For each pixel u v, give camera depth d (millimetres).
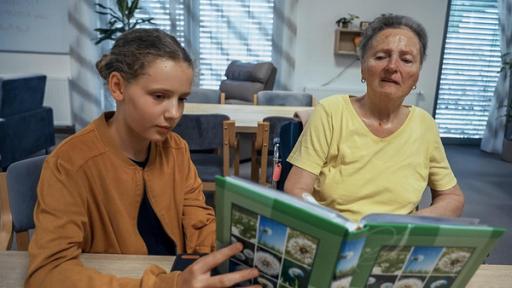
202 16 4762
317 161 1140
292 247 510
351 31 4609
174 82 719
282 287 550
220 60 4934
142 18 4492
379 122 1120
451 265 561
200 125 2119
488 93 4922
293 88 4957
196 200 1025
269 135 2105
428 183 1229
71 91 4676
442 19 4676
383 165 1097
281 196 510
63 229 728
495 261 2119
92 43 4578
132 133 823
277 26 4785
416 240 514
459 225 524
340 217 476
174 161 958
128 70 721
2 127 3014
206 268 561
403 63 1030
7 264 776
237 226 558
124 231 861
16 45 4516
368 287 556
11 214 1075
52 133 3850
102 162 818
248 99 4301
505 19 4445
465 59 4809
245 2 4742
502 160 4324
